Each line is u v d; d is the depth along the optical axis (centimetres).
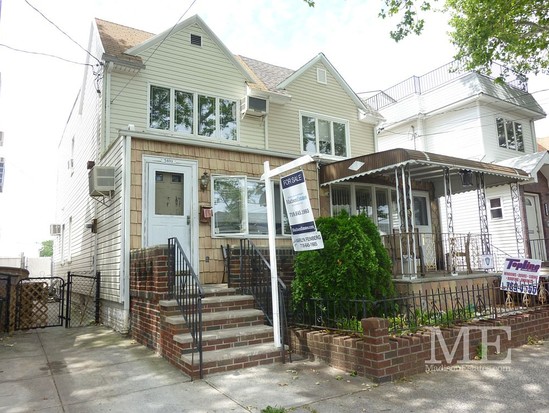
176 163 854
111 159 895
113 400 439
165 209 831
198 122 1130
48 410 415
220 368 525
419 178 1212
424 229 1246
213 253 866
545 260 1392
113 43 1091
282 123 1310
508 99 1706
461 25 1324
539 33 1286
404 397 432
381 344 484
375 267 646
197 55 1164
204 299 650
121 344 702
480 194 1148
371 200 1192
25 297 900
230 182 918
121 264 771
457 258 1123
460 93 1695
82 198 1298
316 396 439
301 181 591
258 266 709
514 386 458
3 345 725
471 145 1656
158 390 466
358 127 1512
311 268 652
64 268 1661
